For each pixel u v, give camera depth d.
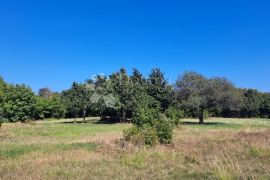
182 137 30.19
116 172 15.57
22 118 79.19
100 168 16.41
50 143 28.20
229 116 106.69
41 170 15.81
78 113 99.81
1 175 14.95
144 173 15.34
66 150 22.77
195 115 85.81
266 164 16.48
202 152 20.34
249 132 32.91
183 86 72.25
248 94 108.31
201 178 14.07
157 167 16.53
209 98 70.56
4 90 79.44
